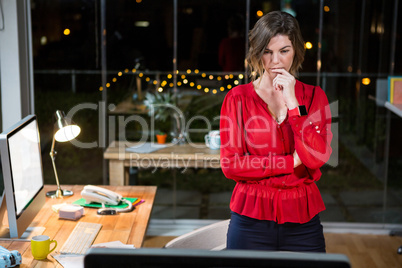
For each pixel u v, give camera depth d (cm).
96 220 265
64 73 429
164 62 441
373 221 454
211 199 459
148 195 309
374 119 440
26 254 222
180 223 462
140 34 436
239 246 205
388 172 447
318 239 204
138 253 101
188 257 100
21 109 408
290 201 198
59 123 289
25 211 243
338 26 429
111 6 431
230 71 440
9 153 224
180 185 457
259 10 430
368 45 430
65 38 424
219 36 436
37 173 267
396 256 406
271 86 201
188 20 434
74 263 212
